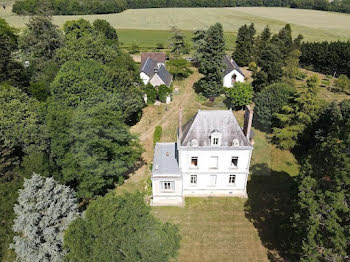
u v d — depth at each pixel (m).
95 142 38.41
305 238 26.00
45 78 61.59
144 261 21.88
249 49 104.12
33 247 30.08
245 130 39.81
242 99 67.06
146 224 23.89
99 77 55.06
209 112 39.38
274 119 57.81
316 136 49.28
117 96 54.00
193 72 98.19
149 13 193.62
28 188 31.17
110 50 70.00
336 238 22.98
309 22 170.50
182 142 38.97
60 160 39.69
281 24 165.25
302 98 51.31
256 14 194.50
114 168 41.59
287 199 41.75
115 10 190.25
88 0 188.25
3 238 33.19
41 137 40.34
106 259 21.50
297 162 50.84
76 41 66.12
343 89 80.75
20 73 62.81
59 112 41.19
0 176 37.84
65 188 33.84
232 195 42.53
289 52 94.75
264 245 34.84
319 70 98.94
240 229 36.94
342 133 26.72
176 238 24.84
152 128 62.78
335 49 92.88
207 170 40.41
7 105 40.88
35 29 68.94
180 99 76.81
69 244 23.44
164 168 40.41
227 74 82.88
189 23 169.75
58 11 176.75
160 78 75.81
